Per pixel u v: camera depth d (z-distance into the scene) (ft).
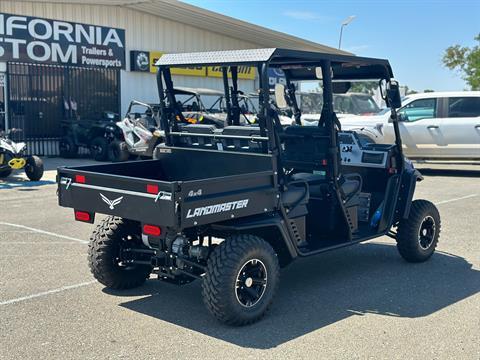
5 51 54.80
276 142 16.87
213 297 15.10
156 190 14.53
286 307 17.17
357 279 19.92
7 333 15.03
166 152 19.66
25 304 17.15
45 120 59.11
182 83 53.01
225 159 18.12
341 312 16.79
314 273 20.62
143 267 18.57
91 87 62.28
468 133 44.09
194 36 72.38
